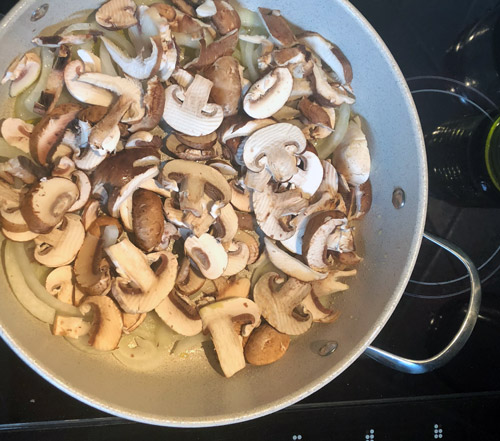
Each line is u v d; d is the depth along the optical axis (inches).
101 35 13.0
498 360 17.0
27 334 12.0
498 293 18.0
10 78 12.3
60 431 13.8
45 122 12.4
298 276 14.5
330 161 15.1
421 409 15.8
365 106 14.4
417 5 17.8
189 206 13.4
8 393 13.8
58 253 13.0
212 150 13.9
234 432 14.6
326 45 13.6
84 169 13.1
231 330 14.0
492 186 16.1
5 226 12.2
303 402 15.4
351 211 14.7
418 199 13.2
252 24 14.3
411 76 17.8
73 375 11.9
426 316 17.4
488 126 16.6
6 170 12.4
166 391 13.4
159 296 13.6
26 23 11.8
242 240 14.6
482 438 15.8
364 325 13.5
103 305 13.2
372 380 16.2
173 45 12.8
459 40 17.9
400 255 13.5
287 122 14.3
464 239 18.2
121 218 13.4
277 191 14.3
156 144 13.2
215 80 13.6
